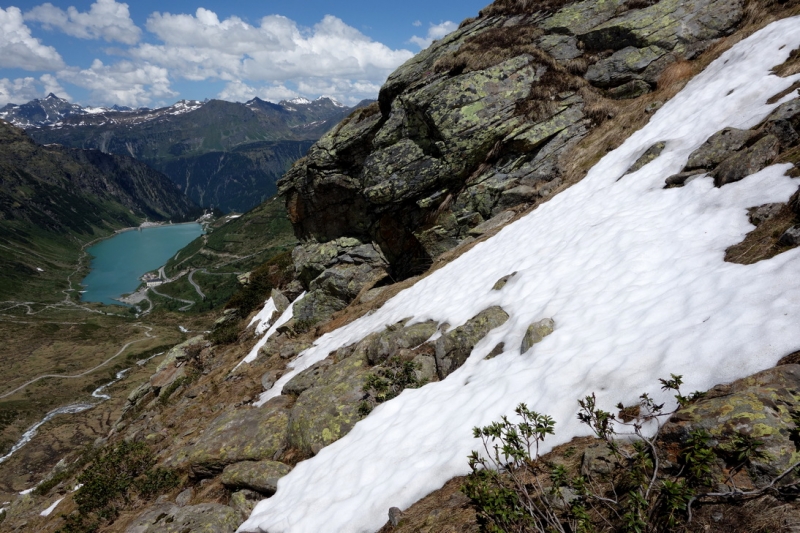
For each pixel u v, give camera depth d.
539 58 21.12
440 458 7.01
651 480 3.77
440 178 20.67
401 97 22.77
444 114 20.05
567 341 7.88
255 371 20.59
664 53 19.20
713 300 6.38
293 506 8.30
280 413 12.71
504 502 4.17
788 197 7.76
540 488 4.74
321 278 25.28
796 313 5.11
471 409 7.81
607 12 21.81
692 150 12.13
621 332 7.11
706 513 3.61
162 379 32.38
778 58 13.15
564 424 6.06
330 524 7.10
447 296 14.72
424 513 6.01
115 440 25.23
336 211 27.61
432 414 8.59
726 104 12.96
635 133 16.42
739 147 10.35
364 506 6.99
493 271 14.13
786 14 16.00
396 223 23.59
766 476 3.63
